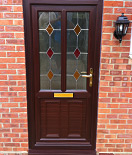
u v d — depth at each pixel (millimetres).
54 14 2775
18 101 2957
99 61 2881
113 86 2918
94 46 2848
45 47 2877
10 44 2781
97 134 3088
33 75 2936
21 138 3086
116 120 3035
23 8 2717
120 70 2867
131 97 2955
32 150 3141
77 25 2809
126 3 2680
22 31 2748
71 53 2896
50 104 3043
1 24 2719
